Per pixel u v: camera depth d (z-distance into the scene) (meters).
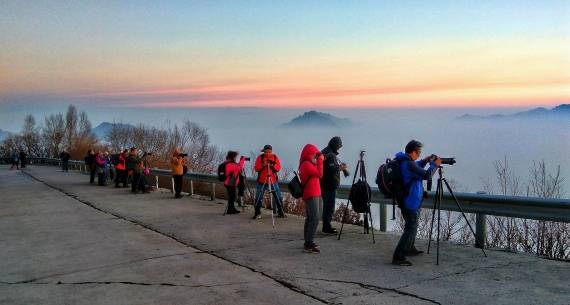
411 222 6.96
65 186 23.27
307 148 8.10
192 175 17.56
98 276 6.84
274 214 12.70
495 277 6.23
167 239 9.41
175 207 14.44
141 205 15.09
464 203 8.37
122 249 8.59
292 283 6.23
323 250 8.13
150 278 6.64
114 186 22.78
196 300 5.66
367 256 7.63
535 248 8.48
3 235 10.41
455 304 5.25
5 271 7.29
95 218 12.56
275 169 11.78
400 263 6.94
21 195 19.31
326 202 9.64
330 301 5.47
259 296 5.74
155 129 44.91
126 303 5.62
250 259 7.61
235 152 12.87
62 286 6.39
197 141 42.31
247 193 16.03
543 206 7.22
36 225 11.67
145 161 19.48
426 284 6.00
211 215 12.58
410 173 6.91
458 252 7.70
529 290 5.65
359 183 8.84
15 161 45.91
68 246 9.03
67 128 76.44
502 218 8.91
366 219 9.63
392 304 5.30
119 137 49.47
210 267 7.16
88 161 25.17
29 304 5.68
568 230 8.16
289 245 8.64
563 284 5.87
